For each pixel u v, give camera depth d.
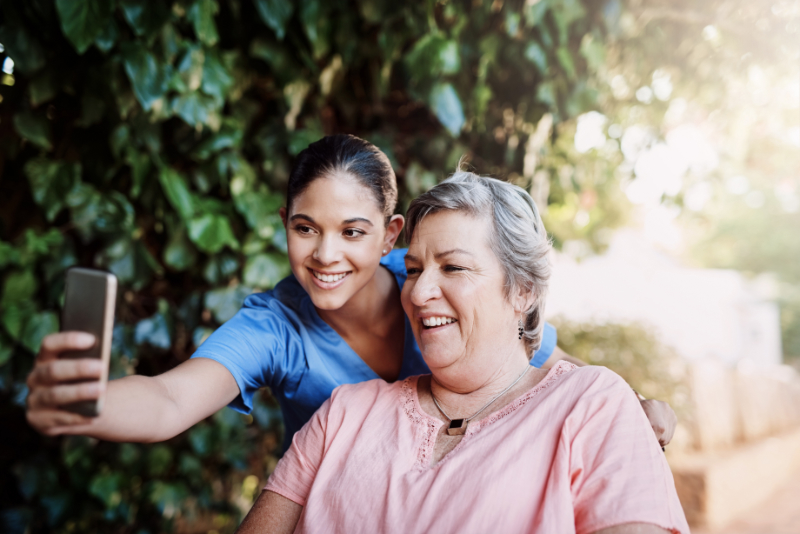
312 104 2.31
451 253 1.20
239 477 2.54
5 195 2.07
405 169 2.52
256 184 2.24
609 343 5.25
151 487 2.20
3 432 2.08
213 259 2.10
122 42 1.70
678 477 4.91
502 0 2.35
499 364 1.24
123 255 1.92
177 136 2.01
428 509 1.07
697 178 3.51
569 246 6.42
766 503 5.94
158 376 1.24
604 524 0.97
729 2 2.97
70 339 0.81
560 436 1.06
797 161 5.89
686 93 3.27
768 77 3.31
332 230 1.39
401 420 1.24
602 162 3.39
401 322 1.67
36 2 1.64
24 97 1.85
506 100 2.58
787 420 8.32
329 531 1.17
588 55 2.41
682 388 5.53
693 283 11.22
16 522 2.00
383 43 2.16
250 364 1.45
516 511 1.02
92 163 1.97
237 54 2.06
